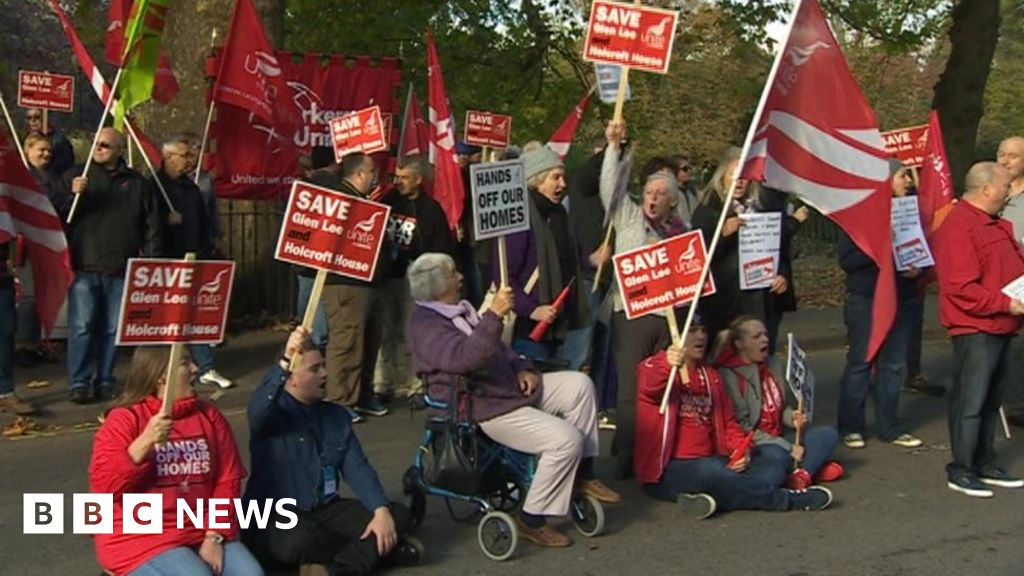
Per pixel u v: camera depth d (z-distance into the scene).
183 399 5.25
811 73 7.18
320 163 12.10
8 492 7.40
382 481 7.69
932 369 12.18
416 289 6.25
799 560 6.15
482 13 19.52
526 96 19.94
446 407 6.17
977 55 15.93
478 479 6.09
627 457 7.46
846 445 8.63
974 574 5.96
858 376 8.57
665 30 7.21
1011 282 7.21
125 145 10.73
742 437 7.10
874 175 7.30
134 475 5.01
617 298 7.32
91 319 9.30
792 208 10.72
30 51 30.03
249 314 12.52
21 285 10.60
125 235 9.30
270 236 12.62
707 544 6.39
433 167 10.14
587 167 7.92
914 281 8.60
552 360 7.16
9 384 9.05
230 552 5.29
